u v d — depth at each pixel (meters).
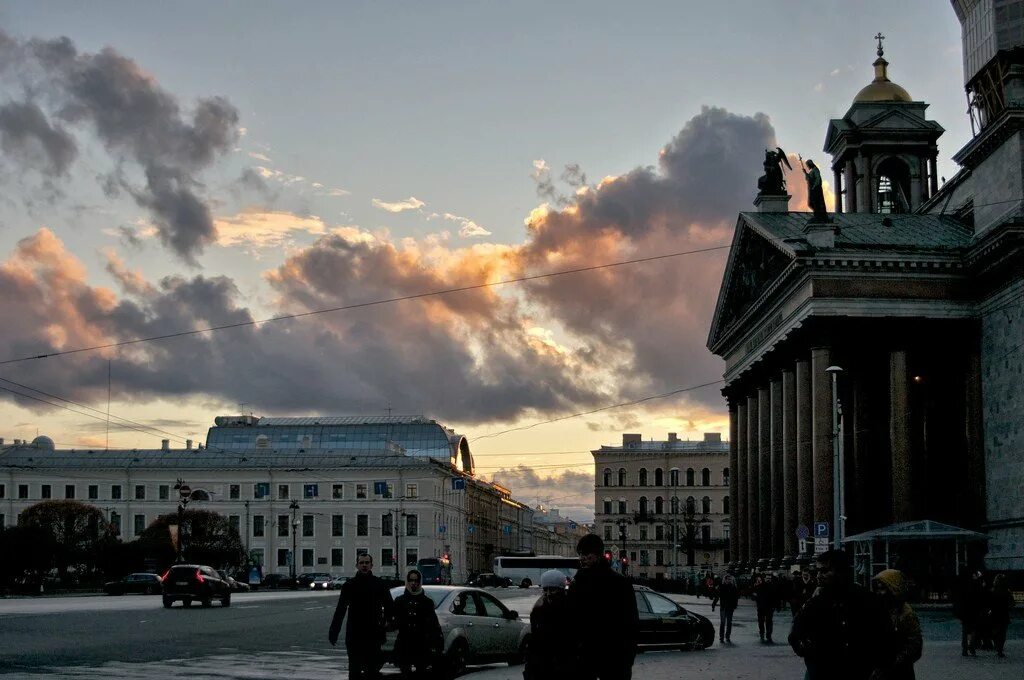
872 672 15.03
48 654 36.72
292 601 90.88
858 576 79.62
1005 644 43.56
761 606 49.00
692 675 31.36
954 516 88.12
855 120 121.25
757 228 96.19
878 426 91.00
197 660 35.41
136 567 148.25
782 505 93.75
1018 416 79.31
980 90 94.38
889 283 84.12
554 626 16.34
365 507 185.38
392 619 25.22
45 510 156.00
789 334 87.88
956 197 98.44
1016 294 79.44
